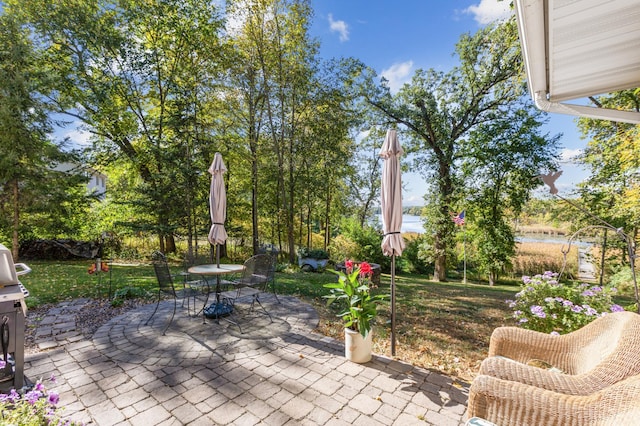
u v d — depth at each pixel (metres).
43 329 3.81
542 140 10.04
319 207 17.09
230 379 2.62
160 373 2.72
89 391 2.44
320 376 2.68
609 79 2.30
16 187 8.52
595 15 1.46
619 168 8.21
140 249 12.49
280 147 11.74
